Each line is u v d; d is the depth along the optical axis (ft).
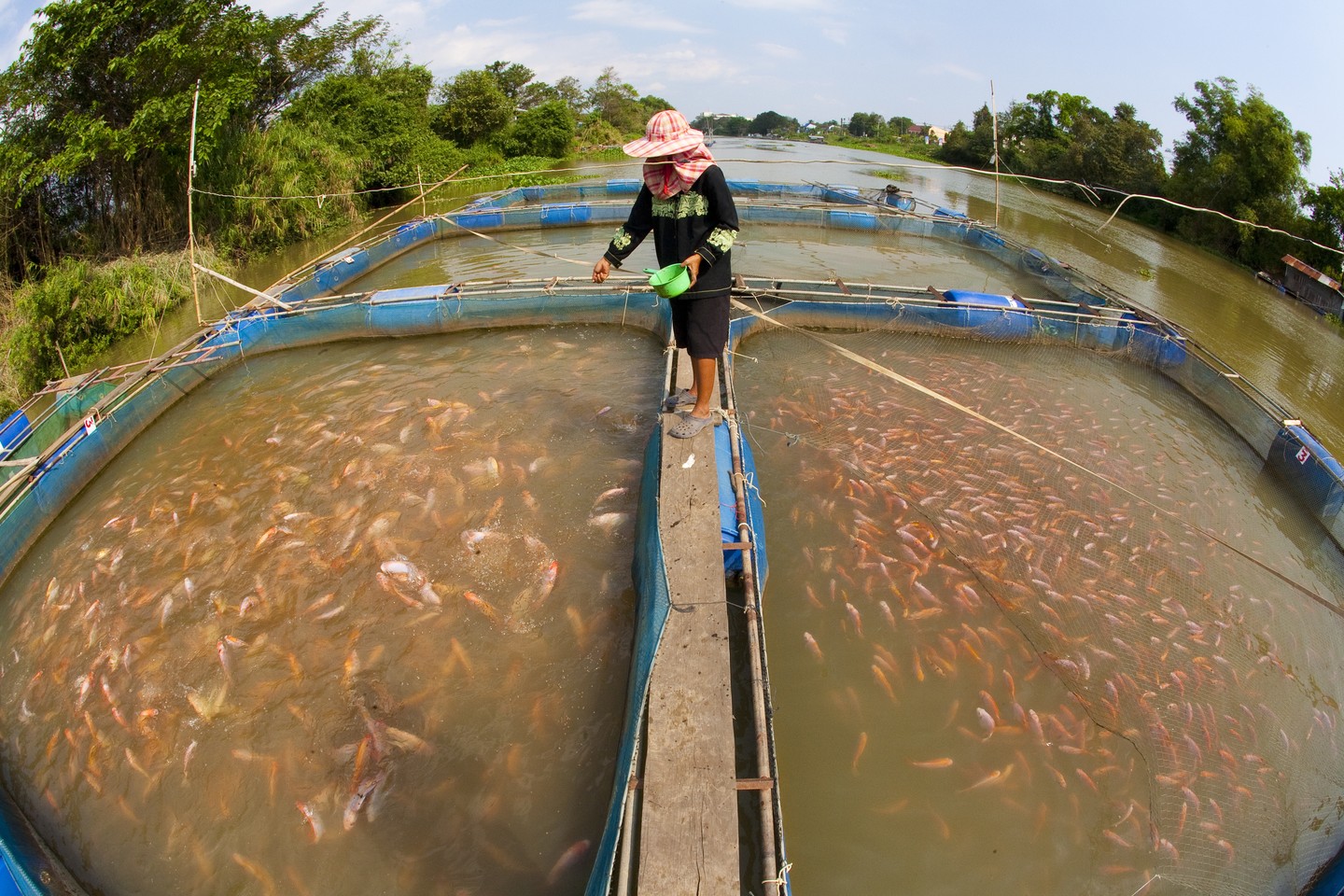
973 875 11.14
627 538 16.87
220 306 37.09
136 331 34.14
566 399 23.24
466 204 63.10
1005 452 21.16
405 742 12.55
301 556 16.75
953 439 21.70
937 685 14.05
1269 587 16.88
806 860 11.27
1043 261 40.09
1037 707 13.65
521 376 25.23
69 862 11.30
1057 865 11.29
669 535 13.93
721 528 14.23
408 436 21.17
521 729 12.80
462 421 21.90
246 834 11.46
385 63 92.99
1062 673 14.16
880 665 14.39
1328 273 43.19
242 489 19.38
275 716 13.20
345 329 28.86
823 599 15.84
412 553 16.60
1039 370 27.40
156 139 39.29
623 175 82.28
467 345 28.40
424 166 68.80
